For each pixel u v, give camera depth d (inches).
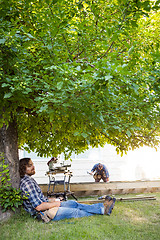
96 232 133.1
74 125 196.7
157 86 144.1
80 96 126.1
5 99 147.3
